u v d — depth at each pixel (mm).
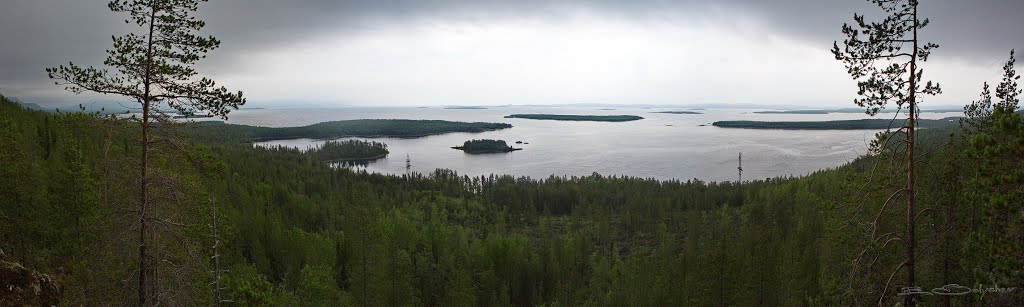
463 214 114688
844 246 23156
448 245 76562
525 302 69938
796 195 83062
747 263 41094
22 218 29859
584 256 80375
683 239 94000
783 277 39781
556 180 159125
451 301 51875
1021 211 14125
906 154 19172
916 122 18516
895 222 23672
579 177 199125
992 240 17266
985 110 24062
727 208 104750
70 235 31812
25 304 22172
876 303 20484
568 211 129250
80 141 40375
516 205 126812
